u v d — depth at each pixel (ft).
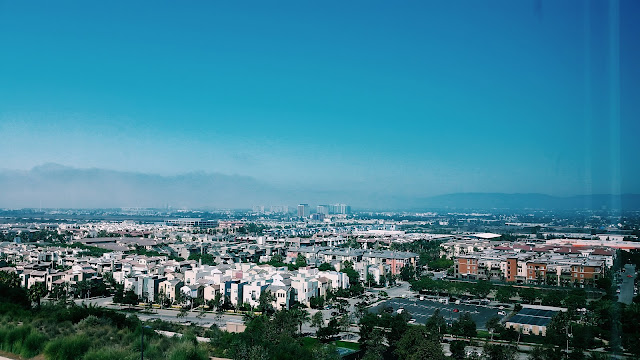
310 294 588.09
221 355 270.67
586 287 541.75
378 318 450.30
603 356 257.75
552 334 378.73
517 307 531.09
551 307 537.24
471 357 349.20
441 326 424.87
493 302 612.70
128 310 548.72
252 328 375.04
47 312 295.69
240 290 566.77
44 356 210.18
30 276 627.05
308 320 461.78
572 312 415.44
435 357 332.19
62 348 208.44
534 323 445.37
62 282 612.29
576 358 313.94
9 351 217.36
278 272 650.84
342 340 427.74
